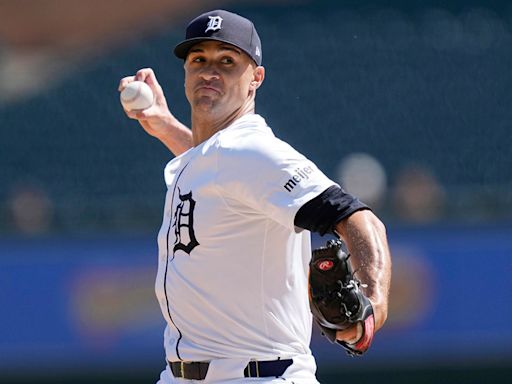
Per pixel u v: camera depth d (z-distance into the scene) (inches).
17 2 2126.0
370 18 1733.5
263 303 461.1
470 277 1194.6
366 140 1598.2
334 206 417.7
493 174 1545.3
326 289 389.4
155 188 1515.7
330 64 1668.3
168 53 1732.3
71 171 1540.4
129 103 614.9
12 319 1176.8
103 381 1231.5
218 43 496.4
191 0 2129.7
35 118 1621.6
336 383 1213.1
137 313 1184.8
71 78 1736.0
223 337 463.2
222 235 459.2
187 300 470.0
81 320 1180.5
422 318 1187.9
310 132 1609.3
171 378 490.3
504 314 1186.0
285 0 2060.8
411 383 1225.4
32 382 1211.9
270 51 1681.8
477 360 1192.2
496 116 1625.2
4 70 1968.5
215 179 453.7
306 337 477.1
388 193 1294.3
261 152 438.0
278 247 461.4
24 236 1196.5
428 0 1941.4
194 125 517.7
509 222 1200.2
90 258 1192.2
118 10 2137.1
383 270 403.5
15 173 1542.8
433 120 1616.6
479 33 1713.8
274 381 457.7
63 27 2107.5
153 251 1197.7
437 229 1203.9
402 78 1654.8
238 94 502.6
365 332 393.7
